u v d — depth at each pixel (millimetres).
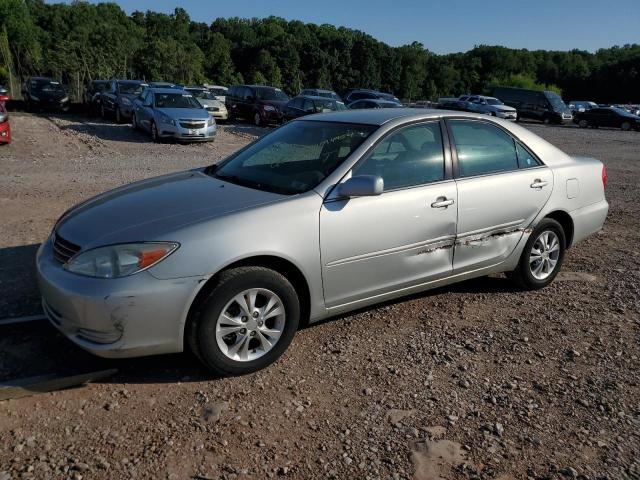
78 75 42844
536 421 3100
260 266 3439
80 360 3566
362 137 4047
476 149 4559
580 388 3447
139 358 3639
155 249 3146
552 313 4574
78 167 10969
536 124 37688
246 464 2689
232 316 3398
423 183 4148
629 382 3529
